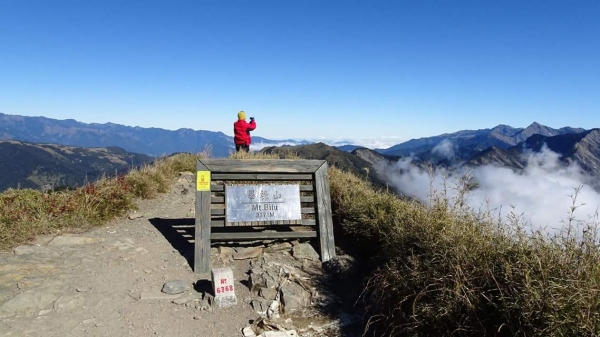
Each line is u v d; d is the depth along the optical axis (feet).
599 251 10.81
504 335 11.11
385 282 14.16
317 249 21.71
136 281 17.53
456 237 13.73
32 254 18.51
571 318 9.14
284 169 22.35
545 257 11.07
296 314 15.49
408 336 12.55
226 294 16.15
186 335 13.92
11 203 23.41
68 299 15.15
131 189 29.96
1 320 13.60
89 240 21.09
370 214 20.93
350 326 14.75
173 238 23.09
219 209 21.13
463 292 11.87
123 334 13.61
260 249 21.39
